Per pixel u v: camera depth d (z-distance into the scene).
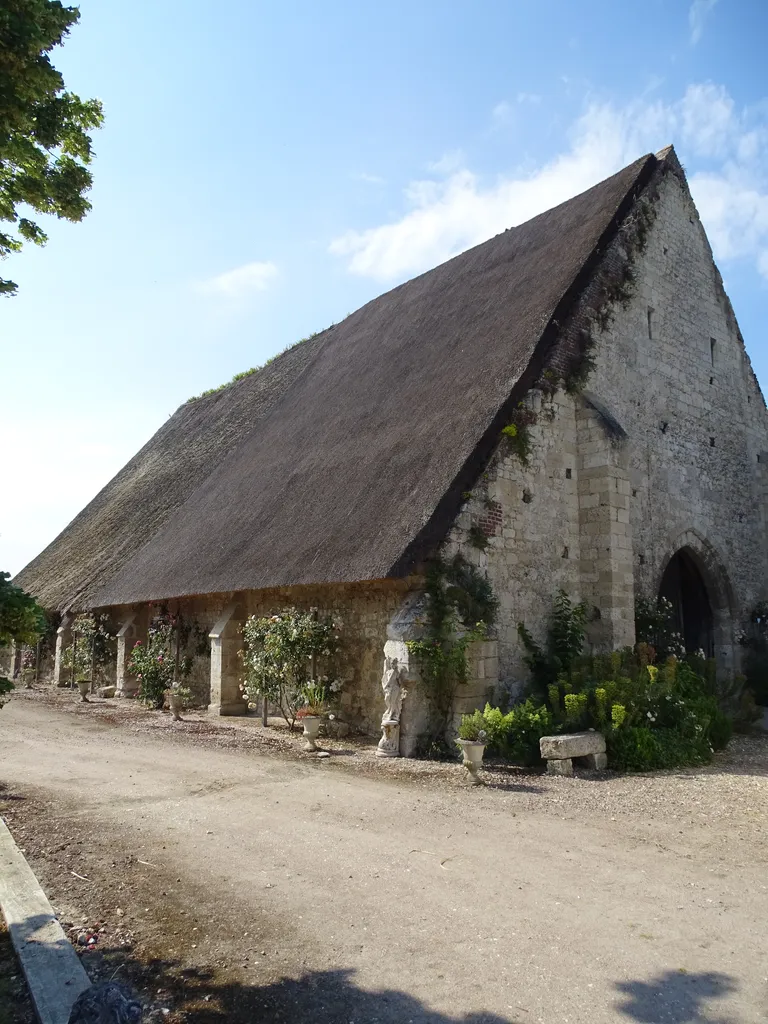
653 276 14.03
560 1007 3.46
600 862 5.32
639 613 12.42
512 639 10.35
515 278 13.95
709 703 10.15
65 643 21.69
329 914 4.51
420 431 11.68
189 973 3.85
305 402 17.72
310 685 11.09
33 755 10.01
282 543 12.00
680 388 14.34
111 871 5.32
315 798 7.26
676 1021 3.34
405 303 17.73
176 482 21.48
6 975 3.86
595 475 11.49
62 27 4.94
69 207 6.02
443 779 8.00
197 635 15.73
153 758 9.59
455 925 4.32
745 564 15.23
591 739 8.52
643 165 14.29
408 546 9.26
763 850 5.60
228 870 5.30
